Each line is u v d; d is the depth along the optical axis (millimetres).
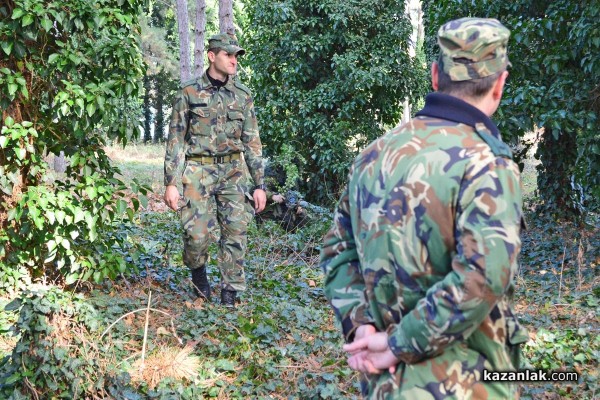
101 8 5000
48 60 4797
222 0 11109
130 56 5078
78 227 5109
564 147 9758
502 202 1748
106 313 4844
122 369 4020
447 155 1825
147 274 6035
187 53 16016
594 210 10617
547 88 7879
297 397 3975
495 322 1862
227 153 5527
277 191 9797
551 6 7730
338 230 2125
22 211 4844
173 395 3830
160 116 35188
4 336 4465
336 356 4691
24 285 5102
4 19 4742
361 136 12562
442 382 1817
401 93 12672
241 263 5625
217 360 4473
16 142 4875
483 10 8328
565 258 7965
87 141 5242
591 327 5383
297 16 12273
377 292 1900
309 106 12070
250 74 12711
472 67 1901
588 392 4160
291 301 6355
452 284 1730
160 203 10586
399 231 1840
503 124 7656
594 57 7023
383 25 12289
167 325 4914
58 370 3627
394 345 1835
